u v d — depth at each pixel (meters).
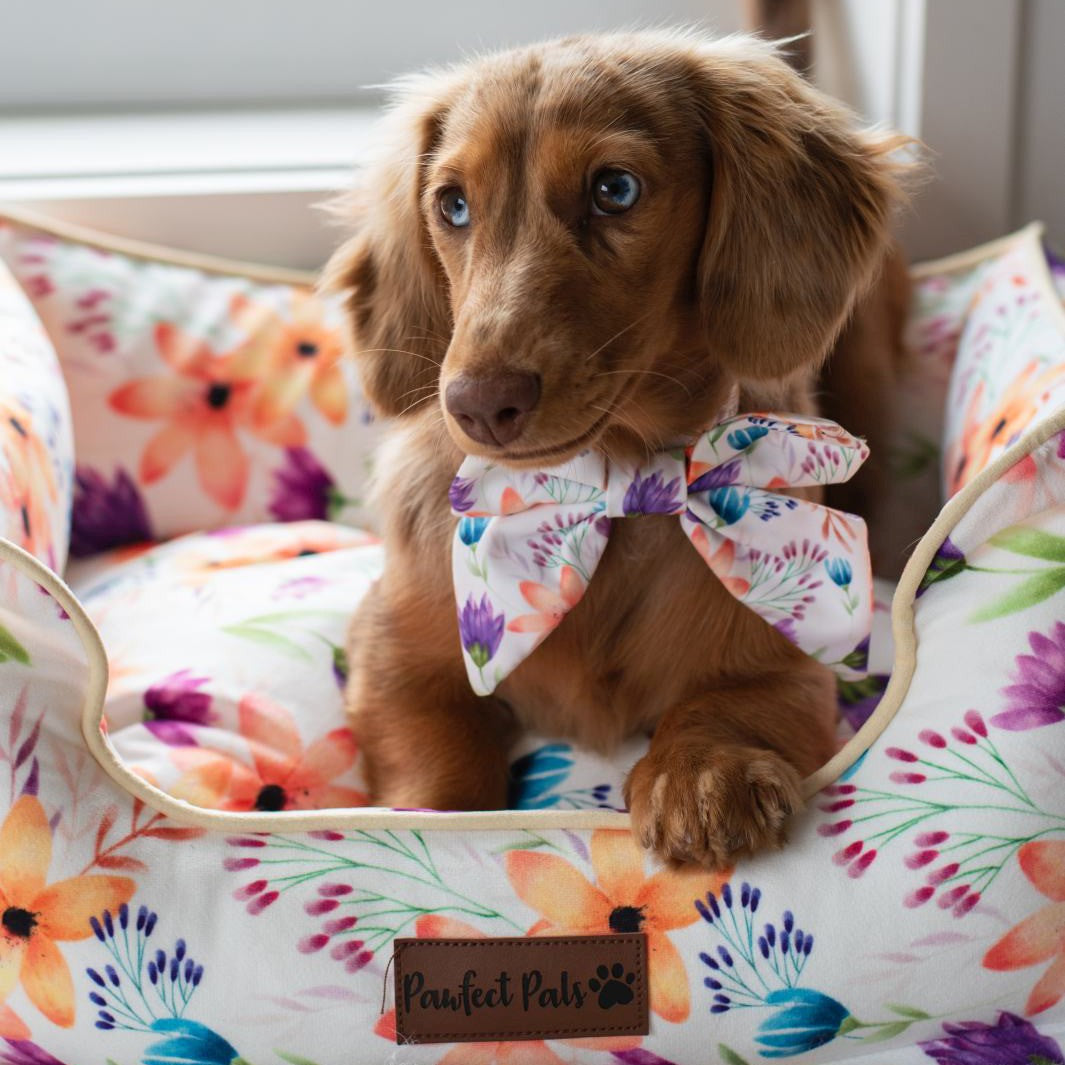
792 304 1.30
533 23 2.67
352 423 2.08
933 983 1.21
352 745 1.58
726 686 1.43
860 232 1.35
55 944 1.22
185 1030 1.23
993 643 1.21
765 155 1.28
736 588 1.33
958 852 1.18
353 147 2.35
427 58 2.68
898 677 1.24
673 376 1.34
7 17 2.56
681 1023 1.22
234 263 2.18
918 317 2.10
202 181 2.20
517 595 1.36
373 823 1.24
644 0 2.63
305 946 1.22
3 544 1.20
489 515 1.35
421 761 1.46
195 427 2.05
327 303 2.13
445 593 1.45
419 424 1.51
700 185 1.28
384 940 1.22
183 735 1.51
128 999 1.23
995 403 1.73
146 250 2.12
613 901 1.22
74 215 2.14
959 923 1.19
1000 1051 1.23
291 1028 1.23
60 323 2.03
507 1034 1.23
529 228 1.19
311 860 1.23
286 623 1.69
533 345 1.12
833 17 2.41
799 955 1.19
